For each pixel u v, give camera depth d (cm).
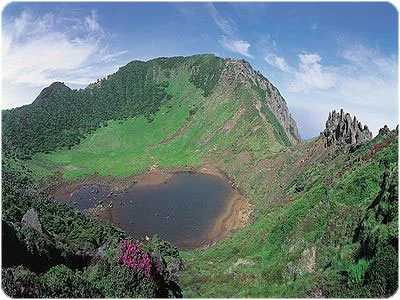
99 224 9581
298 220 7025
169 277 6172
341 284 4541
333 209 6444
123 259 5088
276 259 6562
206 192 15512
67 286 4288
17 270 4062
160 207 13900
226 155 18938
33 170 18288
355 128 11294
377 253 4216
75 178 18488
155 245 9038
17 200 7975
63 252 5494
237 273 6538
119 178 18250
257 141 18450
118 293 4728
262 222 8575
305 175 10819
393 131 8356
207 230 11731
